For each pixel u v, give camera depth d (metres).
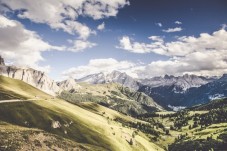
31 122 167.25
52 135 106.94
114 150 186.12
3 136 84.00
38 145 88.94
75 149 103.94
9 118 160.75
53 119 182.38
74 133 181.38
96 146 176.88
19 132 93.56
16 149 78.06
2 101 182.25
